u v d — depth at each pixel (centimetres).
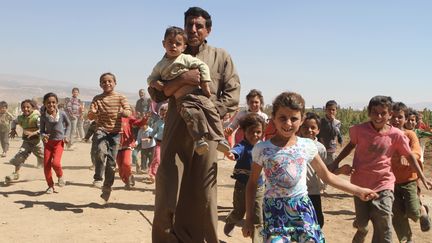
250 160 636
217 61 521
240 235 677
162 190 467
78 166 1311
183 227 492
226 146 481
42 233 638
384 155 564
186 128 476
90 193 923
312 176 578
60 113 936
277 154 414
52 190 908
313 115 599
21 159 998
